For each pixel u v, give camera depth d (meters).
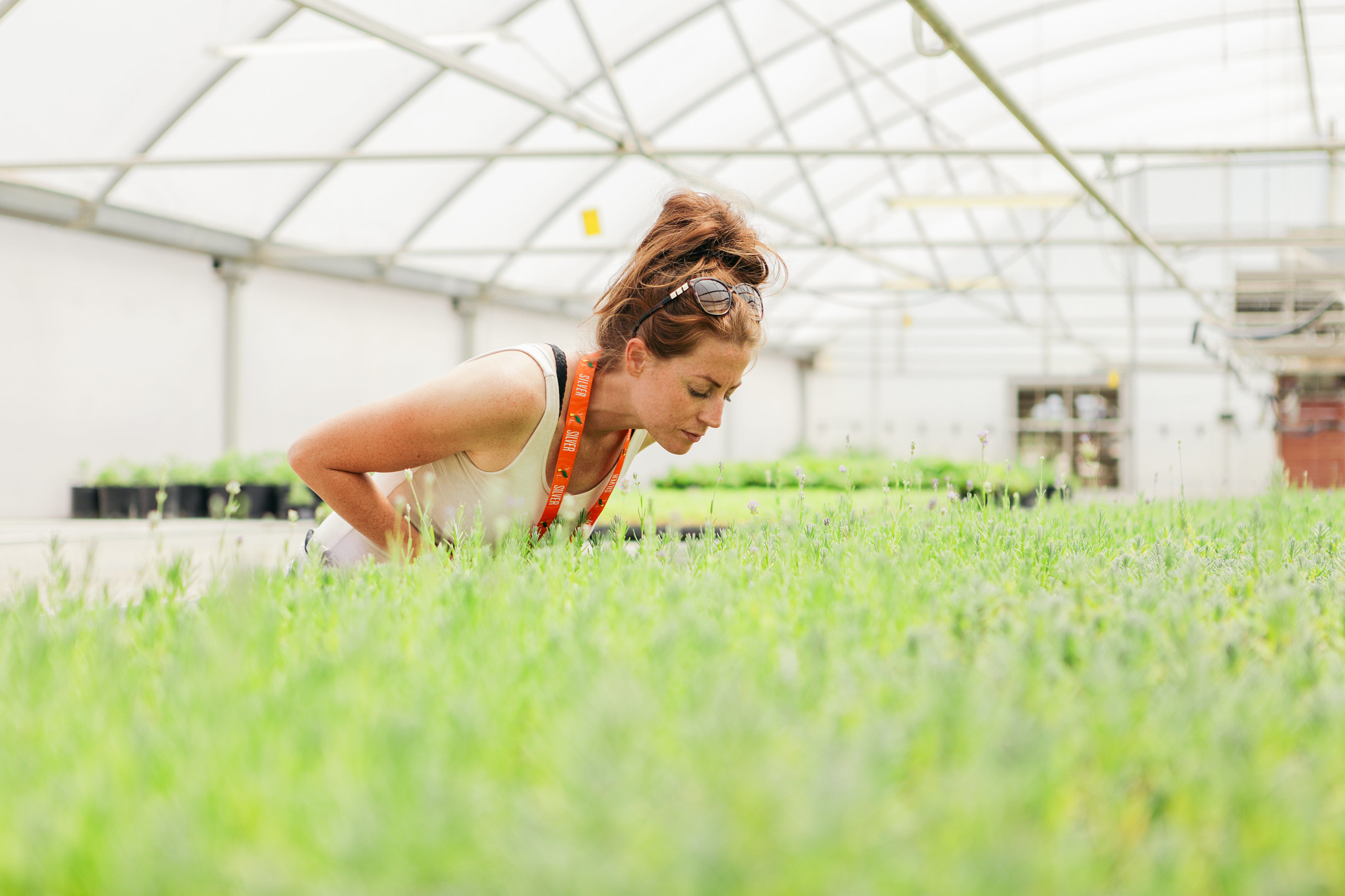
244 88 8.26
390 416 1.70
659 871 0.47
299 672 0.79
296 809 0.54
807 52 10.25
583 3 8.23
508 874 0.47
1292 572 1.36
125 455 9.86
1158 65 12.02
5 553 4.50
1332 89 13.02
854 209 15.52
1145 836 0.59
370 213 10.87
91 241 9.54
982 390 22.31
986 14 10.31
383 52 8.30
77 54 7.32
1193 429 20.75
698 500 4.95
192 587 1.35
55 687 0.80
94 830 0.51
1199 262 19.47
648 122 10.58
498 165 10.80
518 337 15.16
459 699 0.70
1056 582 1.40
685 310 1.65
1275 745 0.66
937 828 0.51
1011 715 0.62
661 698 0.72
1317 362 19.36
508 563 1.32
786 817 0.49
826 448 22.97
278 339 11.48
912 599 1.10
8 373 8.91
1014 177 15.41
